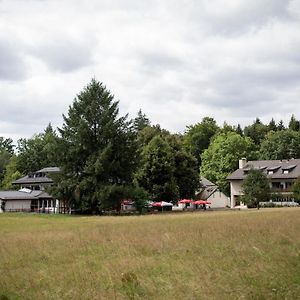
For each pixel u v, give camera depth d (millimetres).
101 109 66438
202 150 135375
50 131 142250
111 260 13711
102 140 65375
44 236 22734
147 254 14914
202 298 8617
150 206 77000
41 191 89125
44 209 81250
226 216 39938
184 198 84625
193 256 13938
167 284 10000
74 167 65938
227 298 8461
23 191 89688
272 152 123875
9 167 123500
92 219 46781
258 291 8797
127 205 84312
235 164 108250
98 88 67188
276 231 20219
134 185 68875
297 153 122438
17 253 16234
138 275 11070
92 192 63719
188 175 83562
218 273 10789
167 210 80875
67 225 34281
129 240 18922
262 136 155375
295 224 24062
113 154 65500
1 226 35312
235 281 9836
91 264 13273
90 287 9852
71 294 9289
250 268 11273
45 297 9195
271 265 11578
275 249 14602
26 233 25609
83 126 64125
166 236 19859
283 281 9609
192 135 137125
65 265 13320
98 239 20047
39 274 11766
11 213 67688
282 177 94688
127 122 67000
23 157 121750
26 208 86938
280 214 37156
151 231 23281
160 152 77500
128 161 66062
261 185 74938
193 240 17938
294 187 78000
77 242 19281
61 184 64500
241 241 16984
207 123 140625
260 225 24000
